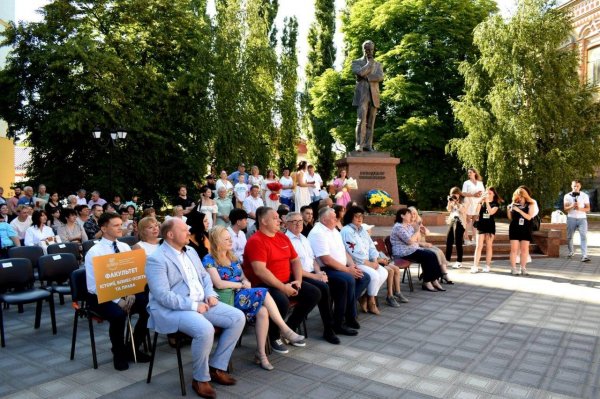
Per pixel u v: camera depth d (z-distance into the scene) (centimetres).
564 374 460
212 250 515
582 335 584
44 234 893
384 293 827
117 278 474
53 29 2009
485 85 2353
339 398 404
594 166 2286
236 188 1271
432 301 767
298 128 2778
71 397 408
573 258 1220
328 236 649
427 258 836
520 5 2184
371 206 1466
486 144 2214
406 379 446
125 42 2167
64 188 2145
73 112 1830
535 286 874
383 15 2703
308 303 548
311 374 459
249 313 482
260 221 547
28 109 2019
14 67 1958
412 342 558
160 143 2208
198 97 2314
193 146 2362
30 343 562
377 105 1563
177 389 425
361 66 1553
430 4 2627
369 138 1575
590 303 745
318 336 588
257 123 2488
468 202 1288
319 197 1430
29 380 446
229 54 2414
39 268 623
